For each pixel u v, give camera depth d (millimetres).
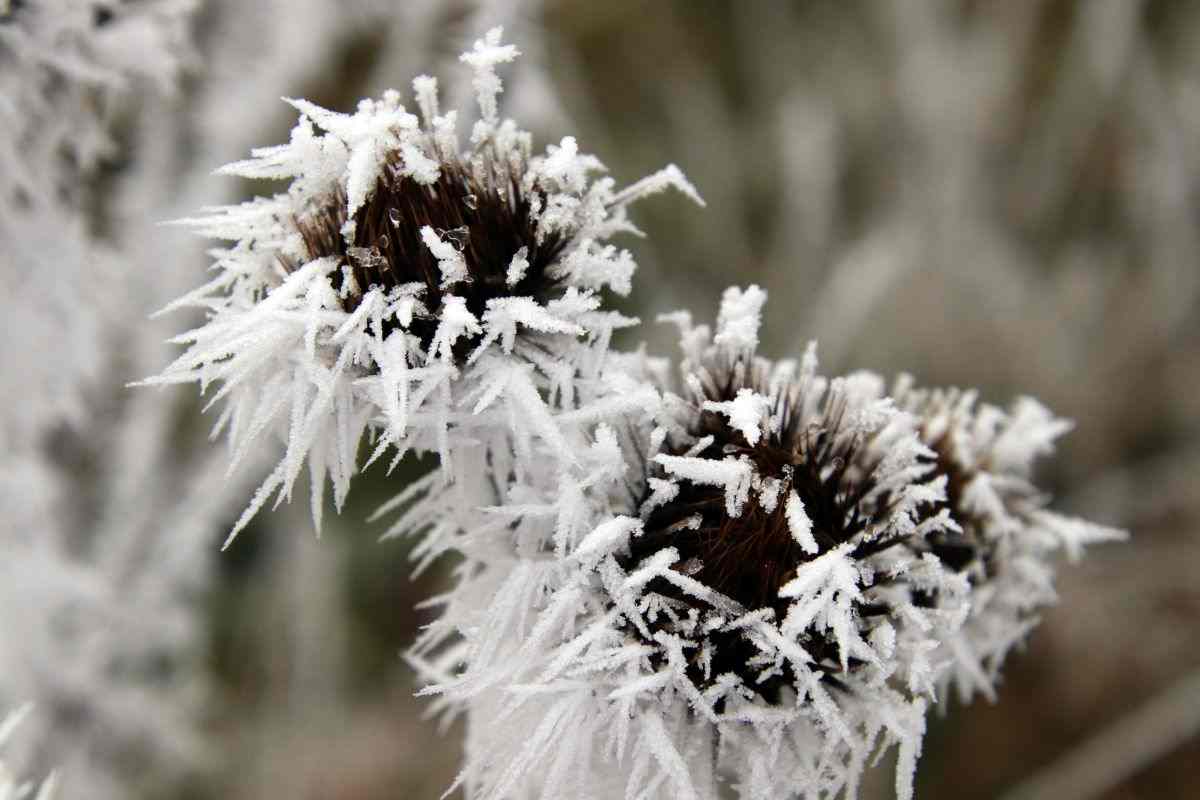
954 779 528
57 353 279
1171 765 521
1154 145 628
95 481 344
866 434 205
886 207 650
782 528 198
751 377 205
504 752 201
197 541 395
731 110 646
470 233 198
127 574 377
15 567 328
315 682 528
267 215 199
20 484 306
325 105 352
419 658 209
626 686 194
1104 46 612
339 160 197
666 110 627
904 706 199
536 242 199
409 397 196
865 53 653
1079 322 637
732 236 636
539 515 197
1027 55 633
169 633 423
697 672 199
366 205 197
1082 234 646
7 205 254
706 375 204
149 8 252
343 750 524
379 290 195
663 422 201
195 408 377
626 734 195
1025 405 223
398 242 197
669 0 622
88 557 355
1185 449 613
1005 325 631
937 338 629
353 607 548
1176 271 629
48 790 210
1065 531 218
